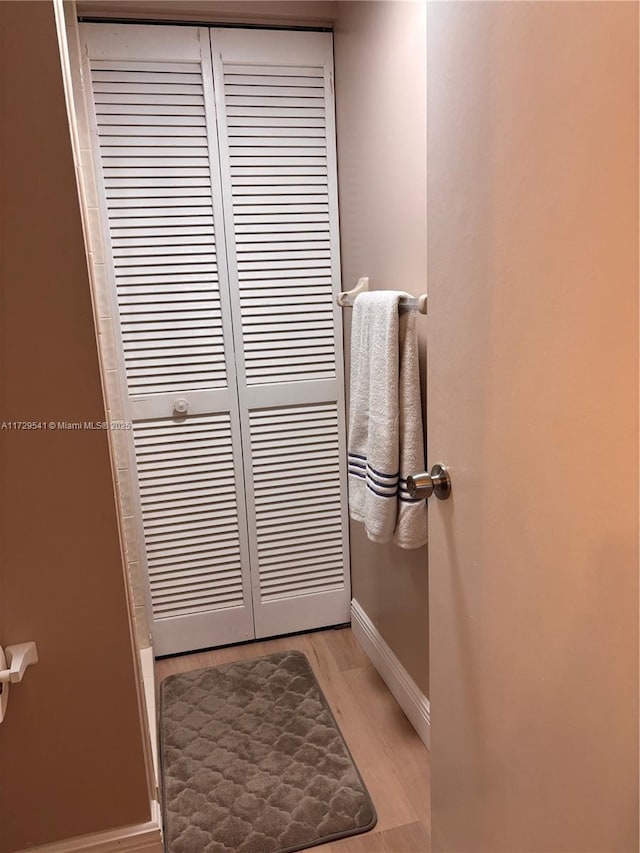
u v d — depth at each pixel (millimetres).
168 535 2107
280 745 1742
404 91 1440
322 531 2254
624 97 549
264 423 2111
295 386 2111
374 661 2094
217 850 1424
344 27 1817
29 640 1159
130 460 2010
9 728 1188
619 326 586
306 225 2021
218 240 1951
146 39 1786
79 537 1139
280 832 1465
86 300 1050
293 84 1918
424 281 1426
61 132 985
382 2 1522
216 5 1765
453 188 875
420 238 1427
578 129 613
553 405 701
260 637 2279
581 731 712
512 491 804
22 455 1085
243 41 1853
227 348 2025
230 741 1764
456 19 820
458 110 839
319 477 2209
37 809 1241
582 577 680
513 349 770
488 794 963
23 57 952
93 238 1787
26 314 1036
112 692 1221
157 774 1591
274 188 1971
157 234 1904
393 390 1450
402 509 1506
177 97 1845
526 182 709
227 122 1892
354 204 1887
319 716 1855
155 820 1318
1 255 1008
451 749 1082
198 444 2066
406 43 1406
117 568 1167
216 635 2230
